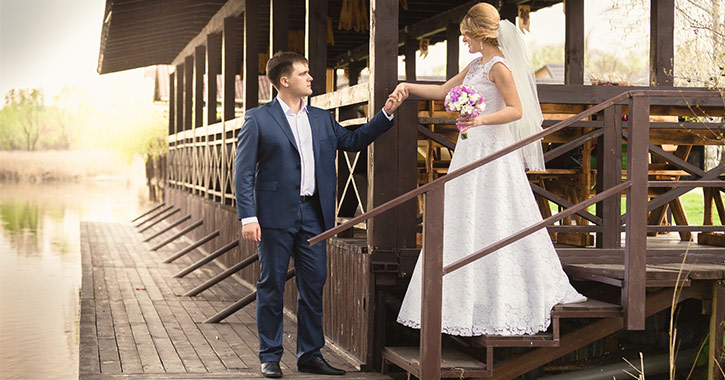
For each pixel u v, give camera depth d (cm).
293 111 441
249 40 910
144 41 1385
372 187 463
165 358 479
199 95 1294
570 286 427
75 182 4472
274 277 432
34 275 1039
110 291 748
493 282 409
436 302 386
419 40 1189
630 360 518
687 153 596
